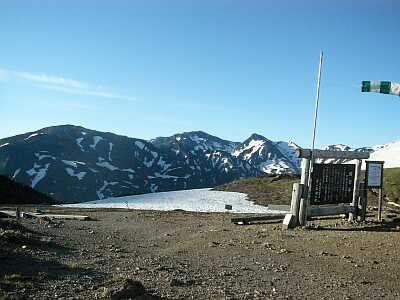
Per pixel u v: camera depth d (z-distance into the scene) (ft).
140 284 30.22
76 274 34.14
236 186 256.73
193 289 31.42
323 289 33.73
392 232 61.05
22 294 27.81
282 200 179.52
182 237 59.82
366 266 41.98
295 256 46.01
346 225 69.72
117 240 56.24
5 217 87.66
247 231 63.93
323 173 70.08
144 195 235.61
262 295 31.01
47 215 92.73
